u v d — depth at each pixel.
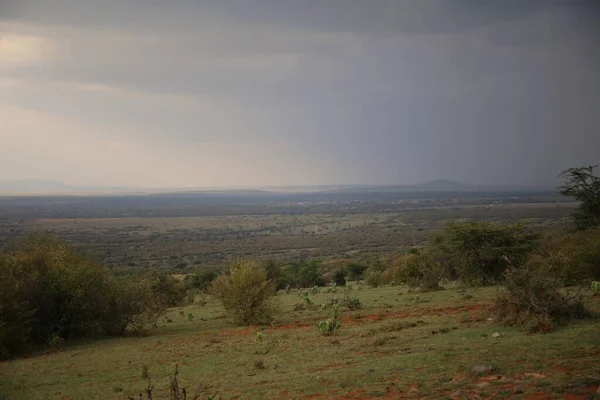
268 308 26.77
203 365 15.97
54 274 24.78
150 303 26.78
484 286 36.38
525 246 36.28
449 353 13.15
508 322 16.83
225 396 11.50
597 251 25.42
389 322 21.77
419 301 30.53
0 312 20.81
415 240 136.50
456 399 9.17
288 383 12.09
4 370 17.62
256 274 27.19
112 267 88.75
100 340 24.03
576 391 8.77
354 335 19.03
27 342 22.58
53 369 17.33
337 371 12.80
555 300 16.55
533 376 10.00
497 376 10.32
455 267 39.06
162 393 12.38
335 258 107.81
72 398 12.98
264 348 17.98
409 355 13.69
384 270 60.44
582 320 16.14
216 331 24.66
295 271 72.94
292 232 191.38
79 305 24.22
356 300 29.78
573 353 11.61
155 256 115.69
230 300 26.69
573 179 39.59
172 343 21.42
